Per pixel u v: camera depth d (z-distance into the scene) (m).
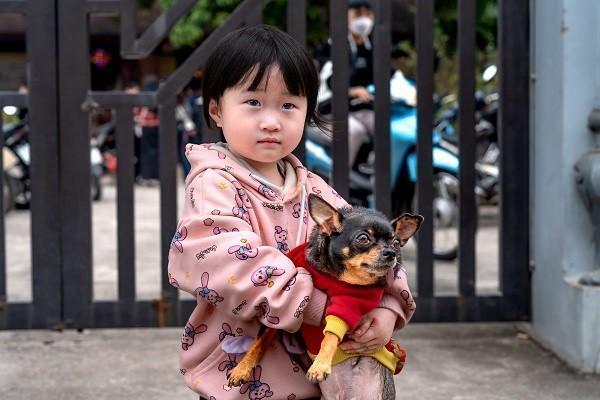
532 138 3.40
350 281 1.55
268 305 1.57
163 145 3.34
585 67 3.09
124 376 3.09
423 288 3.48
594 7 3.08
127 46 3.32
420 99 3.39
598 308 3.03
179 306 3.41
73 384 3.00
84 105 3.27
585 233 3.14
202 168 1.76
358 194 5.02
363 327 1.62
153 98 3.32
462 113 3.41
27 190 8.45
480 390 2.94
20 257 5.70
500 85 3.39
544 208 3.32
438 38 8.28
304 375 1.73
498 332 3.66
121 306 3.41
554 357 3.28
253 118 1.71
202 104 1.91
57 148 3.31
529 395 2.88
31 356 3.31
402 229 1.62
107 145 12.62
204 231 1.66
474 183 3.44
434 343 3.51
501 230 3.46
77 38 3.28
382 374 1.70
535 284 3.45
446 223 5.59
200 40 11.41
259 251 1.60
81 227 3.36
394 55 5.61
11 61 15.87
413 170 4.93
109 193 10.23
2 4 3.26
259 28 1.77
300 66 1.71
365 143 5.01
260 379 1.71
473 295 3.48
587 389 2.93
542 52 3.28
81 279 3.38
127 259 3.39
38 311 3.39
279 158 1.76
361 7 5.07
